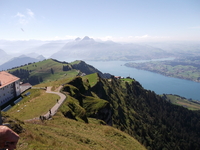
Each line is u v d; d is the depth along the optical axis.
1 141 4.07
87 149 26.92
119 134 45.56
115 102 135.62
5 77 87.75
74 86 96.19
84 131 39.25
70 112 53.22
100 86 133.12
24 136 20.28
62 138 27.83
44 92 80.00
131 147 40.25
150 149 113.56
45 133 26.83
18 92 93.50
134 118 139.50
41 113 46.72
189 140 166.38
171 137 160.25
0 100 78.88
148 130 139.38
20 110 50.81
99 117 76.25
